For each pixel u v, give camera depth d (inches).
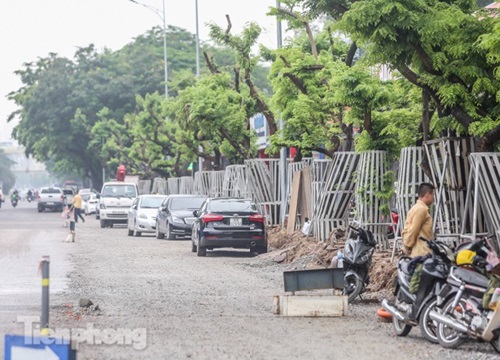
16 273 1110.4
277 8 1406.3
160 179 3363.7
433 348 580.1
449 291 588.1
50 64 4980.3
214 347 575.5
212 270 1184.2
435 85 853.8
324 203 1284.4
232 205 1457.9
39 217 3395.7
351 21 815.7
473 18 841.5
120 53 5167.3
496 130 823.7
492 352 569.3
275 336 625.0
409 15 804.0
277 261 1253.7
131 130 3496.6
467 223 876.0
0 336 611.8
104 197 2635.3
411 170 987.9
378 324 690.8
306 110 1391.5
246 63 1865.2
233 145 1972.2
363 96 1110.4
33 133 4965.6
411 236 676.1
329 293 890.7
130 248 1641.2
